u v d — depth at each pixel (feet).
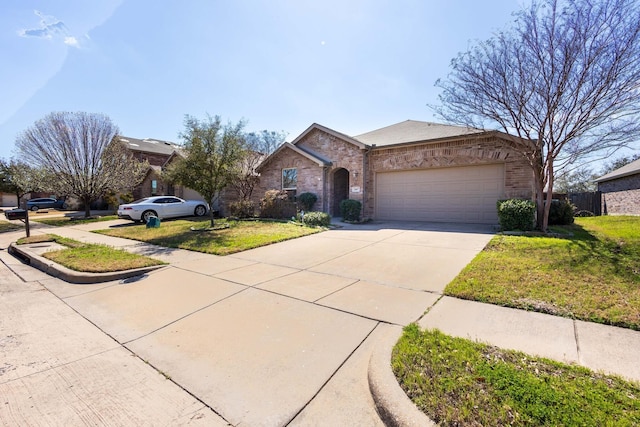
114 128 60.44
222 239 29.04
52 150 54.80
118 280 18.12
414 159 40.57
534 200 33.22
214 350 10.00
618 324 10.41
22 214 33.58
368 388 7.84
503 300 12.64
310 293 14.71
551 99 26.04
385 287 15.20
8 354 10.01
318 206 46.60
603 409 6.18
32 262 23.26
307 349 9.83
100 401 7.66
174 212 51.96
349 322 11.56
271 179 52.49
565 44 24.30
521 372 7.59
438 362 8.13
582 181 93.66
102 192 60.64
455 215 38.63
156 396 7.84
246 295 14.76
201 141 34.32
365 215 43.98
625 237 24.53
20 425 6.85
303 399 7.55
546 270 16.14
